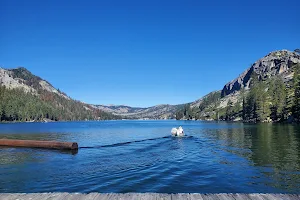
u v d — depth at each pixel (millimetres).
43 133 65750
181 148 30875
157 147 32156
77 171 17016
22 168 18188
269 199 9562
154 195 10008
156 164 19781
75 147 29781
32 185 13594
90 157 23562
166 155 24891
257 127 82438
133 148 31156
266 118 138625
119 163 20219
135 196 9891
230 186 13516
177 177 15398
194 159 22281
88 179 14766
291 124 98062
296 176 15688
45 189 12844
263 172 16859
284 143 34125
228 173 16594
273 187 13328
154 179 14844
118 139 45938
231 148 30078
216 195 10016
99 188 12945
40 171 17078
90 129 91375
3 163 20391
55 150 29188
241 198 9672
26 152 27344
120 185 13508
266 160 21406
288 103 126625
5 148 30891
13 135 57062
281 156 23344
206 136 50281
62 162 20781
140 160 21750
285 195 9984
